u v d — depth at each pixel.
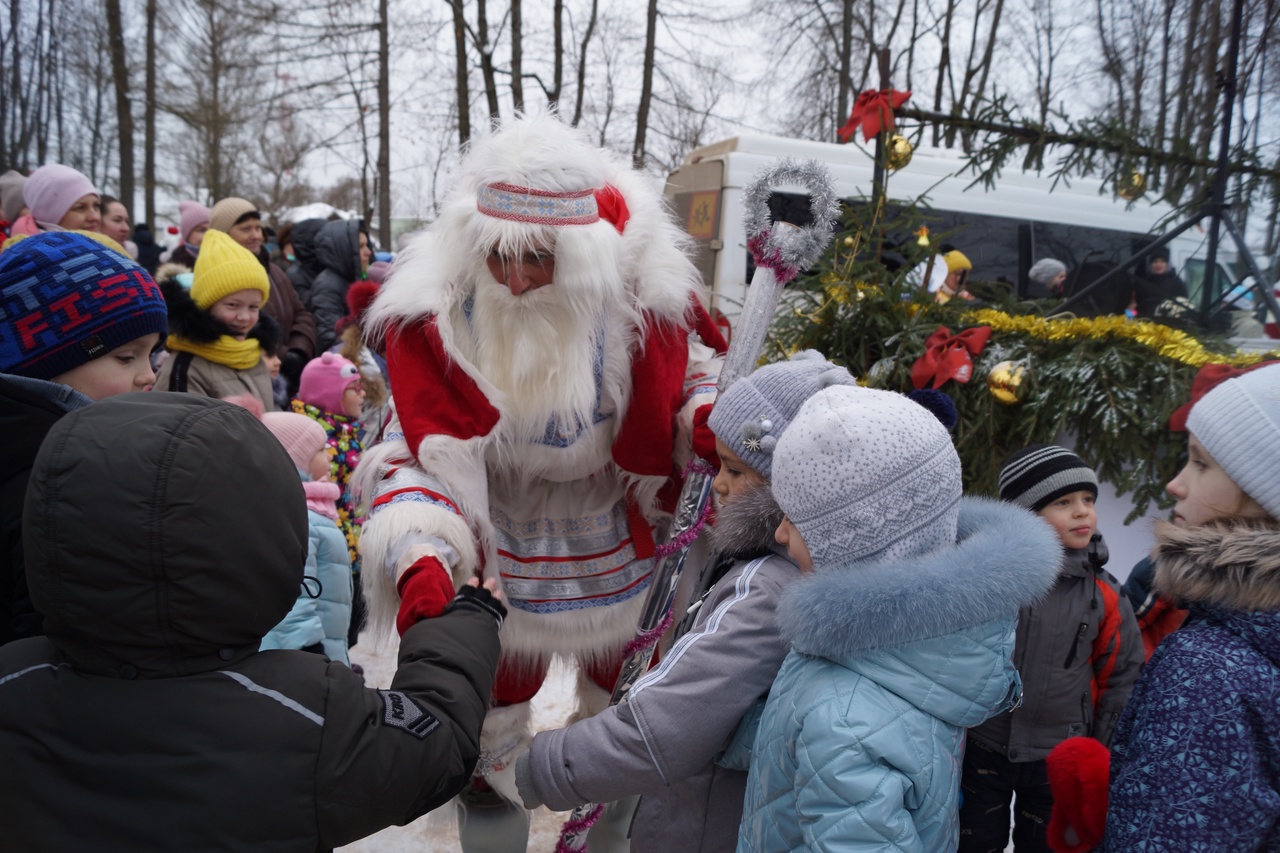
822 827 1.19
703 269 6.43
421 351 1.90
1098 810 1.37
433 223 2.00
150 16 12.62
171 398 1.10
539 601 2.03
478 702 1.32
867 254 3.20
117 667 1.05
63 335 1.56
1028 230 6.46
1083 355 2.81
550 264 1.81
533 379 1.86
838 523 1.29
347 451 3.44
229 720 1.06
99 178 14.71
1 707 1.06
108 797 1.03
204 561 1.02
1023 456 2.14
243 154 16.56
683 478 2.04
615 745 1.48
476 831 2.13
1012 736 2.03
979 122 3.28
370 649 3.66
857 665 1.26
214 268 2.97
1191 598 1.26
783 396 1.63
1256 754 1.15
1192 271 4.42
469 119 12.59
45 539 1.00
